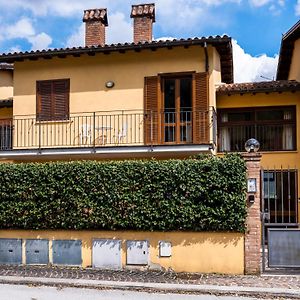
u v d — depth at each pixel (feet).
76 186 37.55
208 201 35.04
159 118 50.98
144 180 36.35
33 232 38.47
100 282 32.04
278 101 53.98
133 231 36.58
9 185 38.88
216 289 30.07
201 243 35.29
